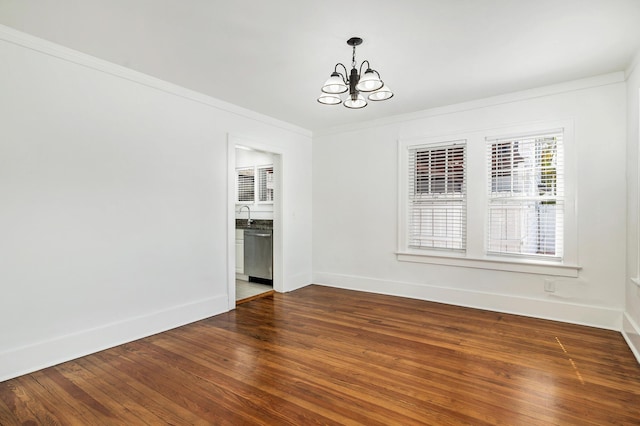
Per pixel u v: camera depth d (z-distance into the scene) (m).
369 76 2.24
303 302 4.20
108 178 2.84
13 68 2.33
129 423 1.82
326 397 2.05
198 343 2.91
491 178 3.81
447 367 2.44
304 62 2.84
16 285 2.34
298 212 5.00
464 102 3.90
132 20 2.20
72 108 2.62
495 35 2.40
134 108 3.02
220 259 3.80
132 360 2.58
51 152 2.51
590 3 2.01
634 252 2.77
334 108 4.11
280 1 2.00
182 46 2.56
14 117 2.33
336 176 4.99
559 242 3.46
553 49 2.62
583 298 3.29
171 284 3.31
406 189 4.37
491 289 3.79
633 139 2.80
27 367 2.37
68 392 2.12
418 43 2.51
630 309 2.87
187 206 3.46
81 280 2.67
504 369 2.40
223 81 3.26
